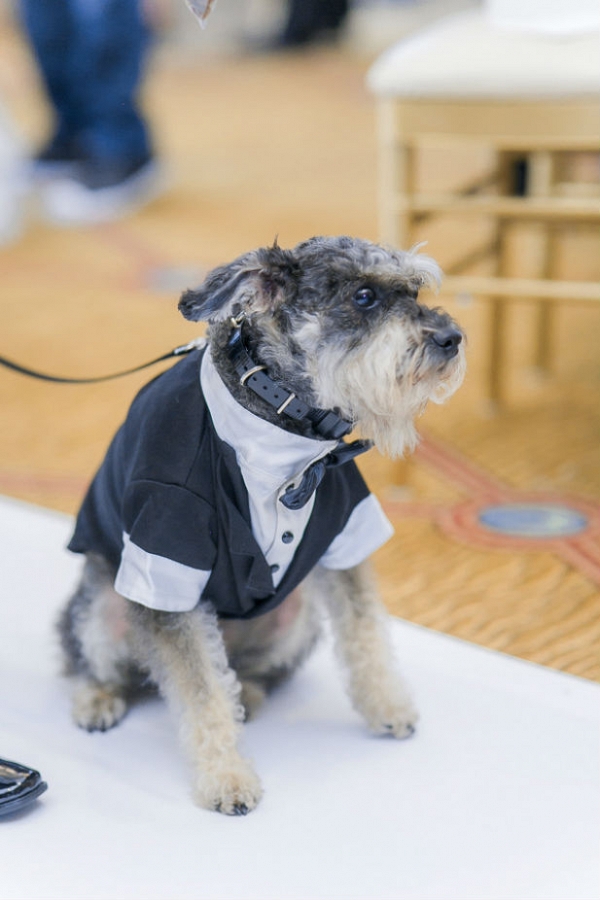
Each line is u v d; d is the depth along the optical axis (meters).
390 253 2.26
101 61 7.38
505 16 3.44
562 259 5.91
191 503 2.16
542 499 3.61
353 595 2.47
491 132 3.34
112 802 2.25
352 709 2.59
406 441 2.37
